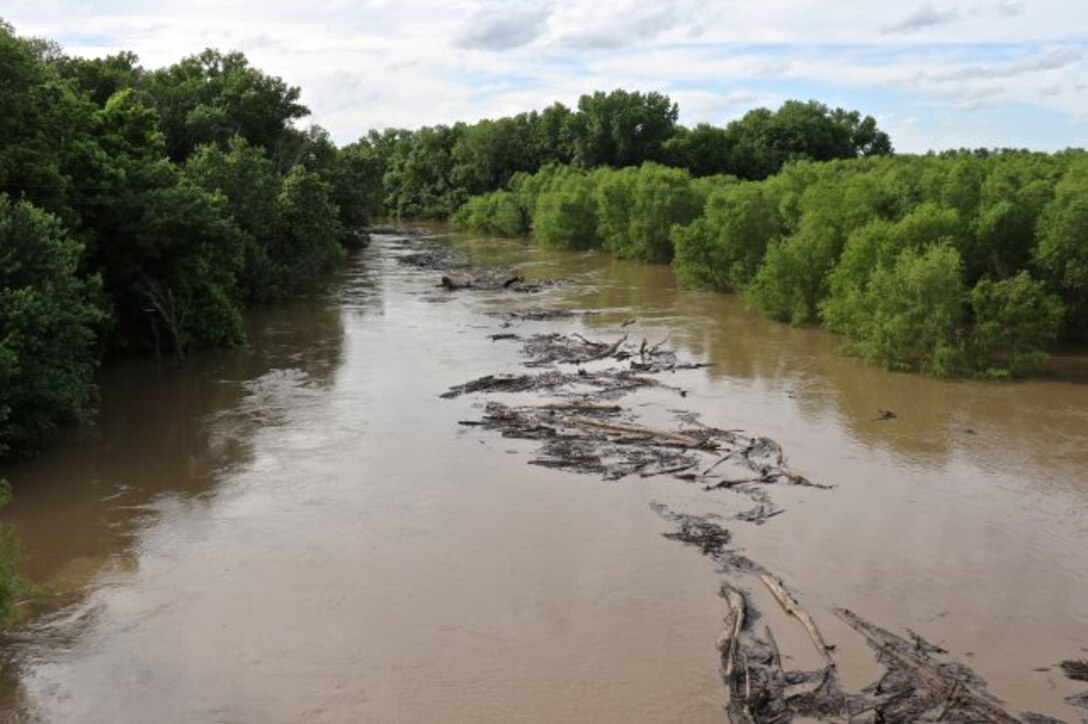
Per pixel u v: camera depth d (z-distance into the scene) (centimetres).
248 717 1477
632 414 3058
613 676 1583
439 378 3556
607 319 4841
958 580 1922
